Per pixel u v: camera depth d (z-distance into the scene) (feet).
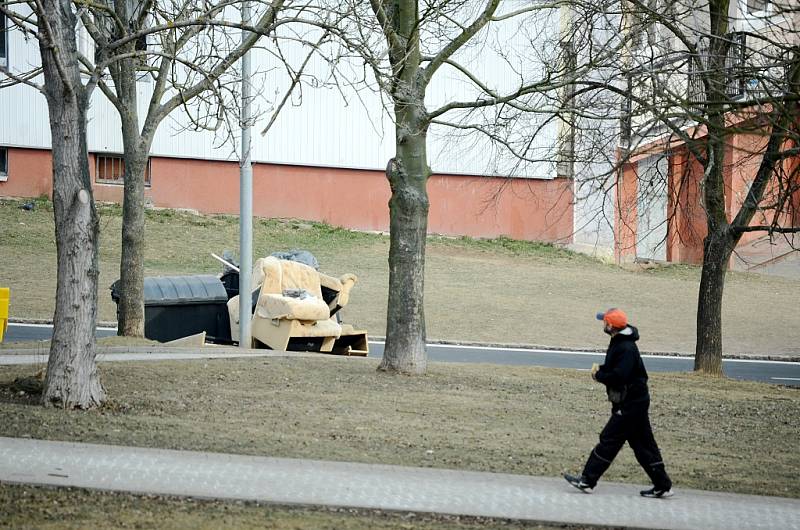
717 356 175.01
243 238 180.55
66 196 103.09
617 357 80.28
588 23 152.05
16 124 339.77
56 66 98.94
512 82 347.56
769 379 201.05
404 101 137.69
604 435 81.10
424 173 143.64
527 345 233.76
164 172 349.20
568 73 138.31
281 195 356.38
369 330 239.91
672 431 118.01
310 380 134.62
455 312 269.03
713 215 172.35
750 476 95.04
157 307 188.14
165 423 99.86
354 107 356.38
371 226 361.71
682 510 77.97
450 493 78.48
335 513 71.00
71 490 72.28
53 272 276.41
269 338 180.86
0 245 296.51
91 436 91.04
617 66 142.00
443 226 364.58
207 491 73.92
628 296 302.45
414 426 107.86
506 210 367.25
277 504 71.92
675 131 113.60
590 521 72.74
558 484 84.43
